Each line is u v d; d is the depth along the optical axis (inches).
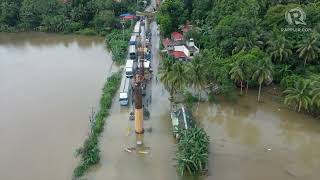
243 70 3198.8
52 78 3722.9
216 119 2982.3
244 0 4197.8
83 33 5324.8
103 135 2694.4
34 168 2332.7
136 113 2640.3
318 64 3472.0
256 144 2640.3
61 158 2431.1
